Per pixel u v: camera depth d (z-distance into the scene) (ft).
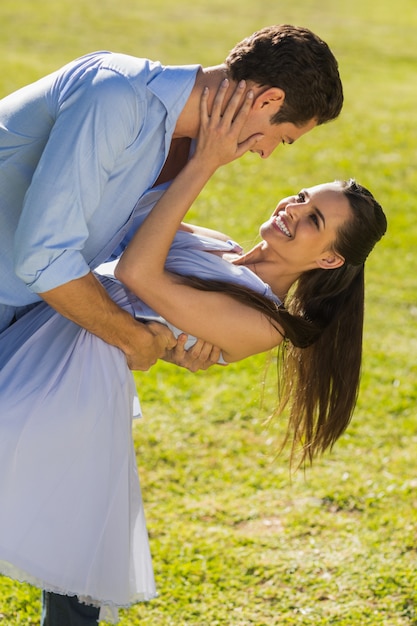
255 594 20.10
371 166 62.08
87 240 13.20
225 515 23.48
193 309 14.21
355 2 140.46
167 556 21.24
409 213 53.52
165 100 12.68
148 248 13.57
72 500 13.65
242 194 54.34
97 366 13.83
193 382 31.37
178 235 15.14
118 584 14.25
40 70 76.07
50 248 12.21
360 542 22.36
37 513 13.46
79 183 12.14
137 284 13.76
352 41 109.81
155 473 25.31
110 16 107.86
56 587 13.64
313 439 16.92
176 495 24.36
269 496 24.58
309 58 12.80
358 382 16.40
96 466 13.80
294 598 20.02
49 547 13.52
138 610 19.24
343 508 24.17
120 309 13.60
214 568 20.90
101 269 14.82
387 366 34.06
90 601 14.42
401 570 21.13
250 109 13.07
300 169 60.29
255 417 29.14
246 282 14.84
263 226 15.61
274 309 14.90
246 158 61.41
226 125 13.03
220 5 125.18
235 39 102.47
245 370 32.71
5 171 13.33
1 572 13.62
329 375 16.16
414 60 103.04
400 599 20.08
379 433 28.68
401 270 44.52
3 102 13.52
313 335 15.66
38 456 13.46
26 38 90.53
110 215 13.08
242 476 25.53
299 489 24.95
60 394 13.58
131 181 12.94
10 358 13.93
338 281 15.78
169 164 14.23
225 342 14.74
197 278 14.56
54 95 12.76
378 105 79.30
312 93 12.92
